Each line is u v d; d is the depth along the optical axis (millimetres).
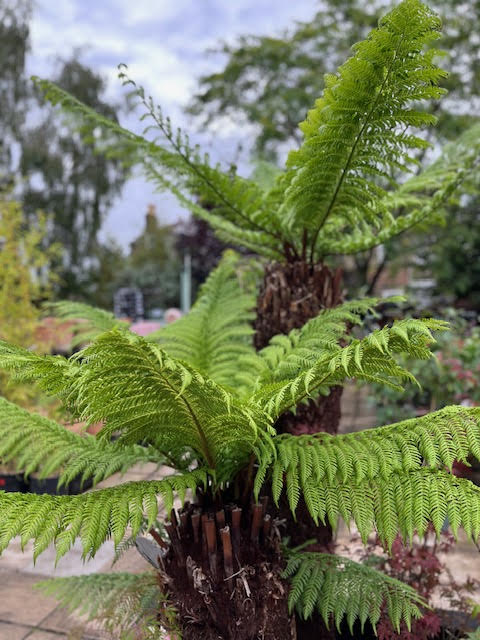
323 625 1797
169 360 940
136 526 1083
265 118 9664
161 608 1382
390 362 1123
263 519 1358
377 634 1682
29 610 2307
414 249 9852
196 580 1243
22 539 1008
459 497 1136
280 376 1522
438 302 10812
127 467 1469
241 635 1247
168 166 1994
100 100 14609
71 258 15547
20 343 4867
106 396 1050
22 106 14469
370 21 9484
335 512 1220
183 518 1342
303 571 1482
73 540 1032
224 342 2008
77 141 14641
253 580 1267
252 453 1369
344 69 1214
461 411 1176
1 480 3449
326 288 1965
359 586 1463
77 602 1535
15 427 1435
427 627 1759
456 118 7750
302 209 1756
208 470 1308
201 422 1214
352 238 2260
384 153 1459
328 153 1467
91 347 939
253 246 2355
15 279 5125
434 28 1135
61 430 1521
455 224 9578
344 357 1004
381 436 1263
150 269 18172
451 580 2049
